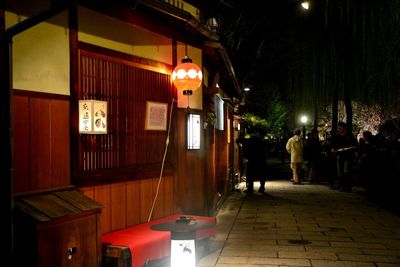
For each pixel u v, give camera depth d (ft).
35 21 16.39
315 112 87.10
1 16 17.01
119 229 23.85
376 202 45.98
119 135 24.26
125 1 23.18
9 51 16.44
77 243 17.98
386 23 59.47
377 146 49.32
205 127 34.45
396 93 63.87
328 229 32.65
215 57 37.27
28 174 18.34
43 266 16.16
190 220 23.63
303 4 52.60
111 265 19.88
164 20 28.07
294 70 86.84
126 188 24.64
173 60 29.71
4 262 16.11
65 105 20.38
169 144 29.17
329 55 74.08
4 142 16.35
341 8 66.80
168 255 22.61
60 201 18.44
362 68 69.87
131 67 25.40
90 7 22.06
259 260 24.54
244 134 84.94
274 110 117.80
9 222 16.16
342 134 54.85
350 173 54.44
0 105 16.42
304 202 46.34
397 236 30.19
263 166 54.44
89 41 22.17
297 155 64.54
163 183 28.32
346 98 77.82
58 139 19.94
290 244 28.17
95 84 22.52
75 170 20.79
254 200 48.21
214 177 38.99
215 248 27.40
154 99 27.55
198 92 33.58
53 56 19.75
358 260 24.35
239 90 56.24
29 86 18.51
